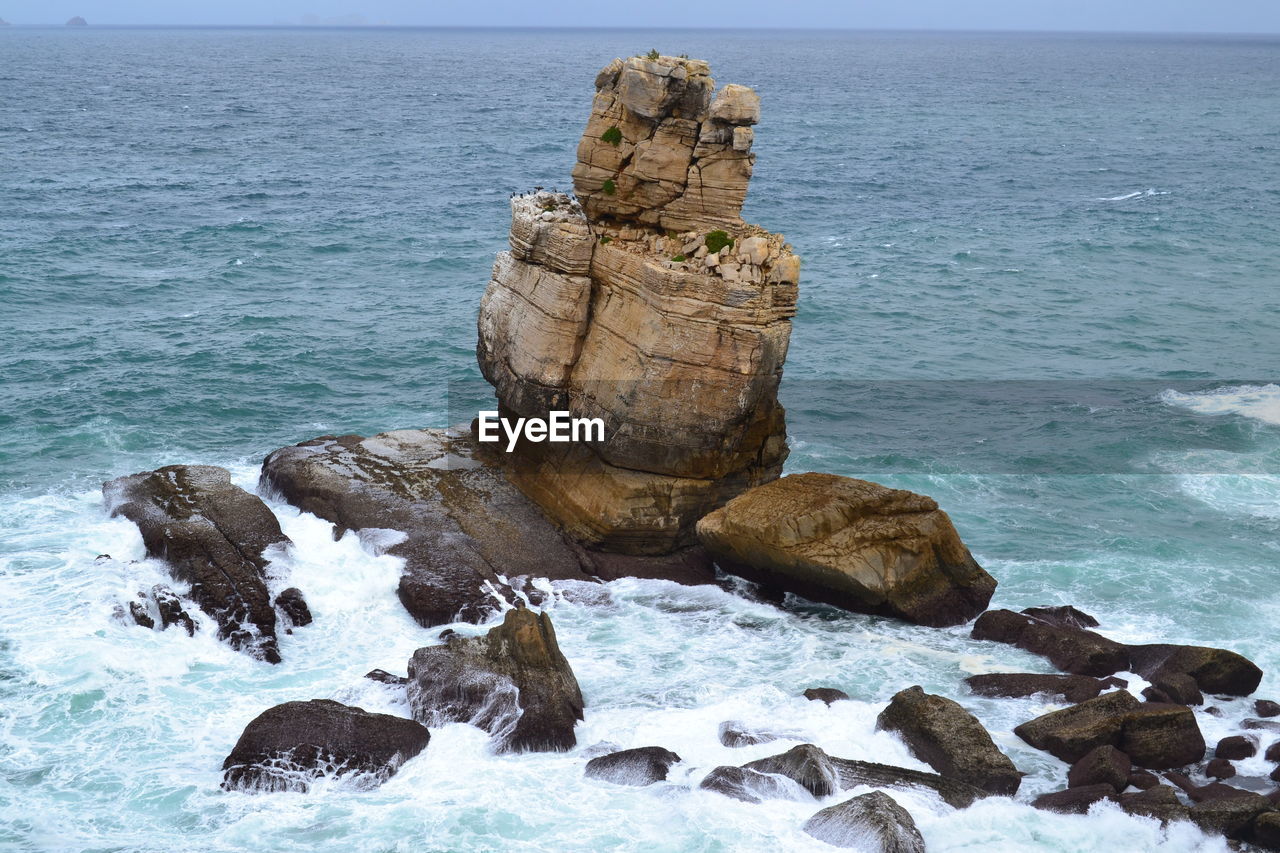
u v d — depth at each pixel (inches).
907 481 1318.9
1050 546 1143.0
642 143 1064.8
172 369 1672.0
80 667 862.5
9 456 1323.8
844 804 696.4
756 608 994.7
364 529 1051.9
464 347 1847.9
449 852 685.9
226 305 2059.5
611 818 714.8
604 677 880.9
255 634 910.4
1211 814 697.6
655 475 1046.4
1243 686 866.1
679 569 1053.2
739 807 716.7
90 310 1989.4
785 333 1023.0
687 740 793.6
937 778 739.4
